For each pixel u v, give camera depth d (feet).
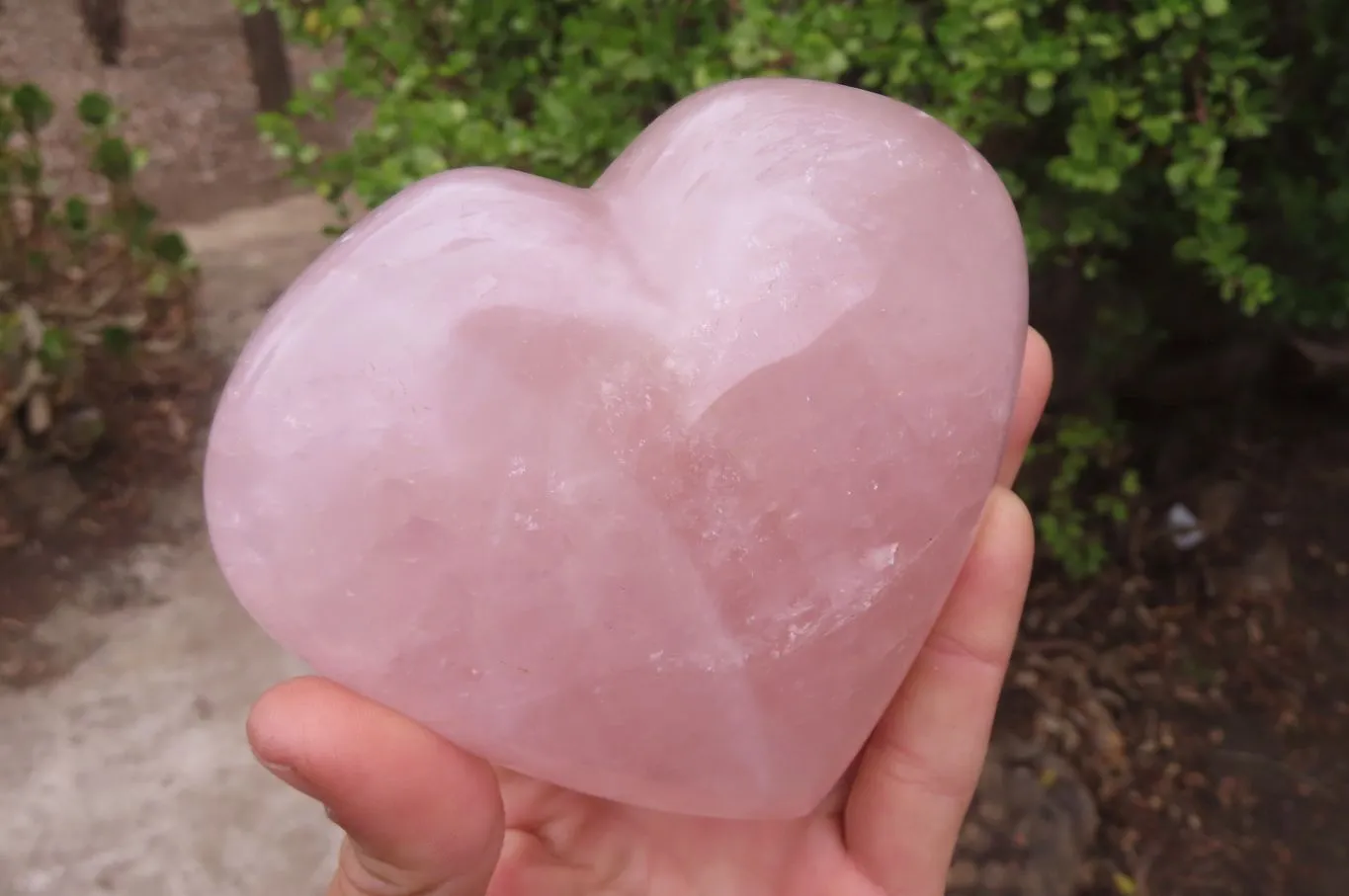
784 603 0.55
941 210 0.58
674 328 0.54
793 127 0.58
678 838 0.71
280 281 2.35
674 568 0.53
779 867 0.72
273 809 1.40
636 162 0.60
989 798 1.22
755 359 0.53
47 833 1.37
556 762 0.56
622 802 0.65
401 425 0.51
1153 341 1.48
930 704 0.71
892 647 0.60
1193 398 1.63
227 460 0.53
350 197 2.39
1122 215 1.23
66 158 2.65
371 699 0.53
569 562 0.52
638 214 0.57
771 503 0.54
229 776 1.43
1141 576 1.49
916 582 0.59
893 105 0.62
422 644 0.53
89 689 1.54
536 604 0.53
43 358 1.75
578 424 0.52
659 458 0.53
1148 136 1.15
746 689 0.56
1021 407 0.77
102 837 1.36
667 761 0.57
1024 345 0.62
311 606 0.53
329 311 0.52
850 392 0.55
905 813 0.72
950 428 0.58
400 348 0.52
